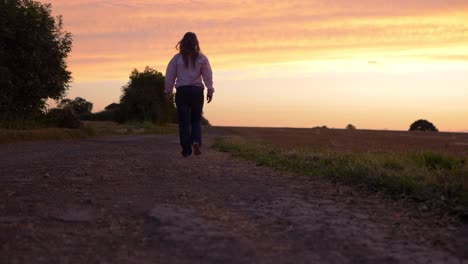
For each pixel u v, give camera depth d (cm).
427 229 411
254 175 739
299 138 2995
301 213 455
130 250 332
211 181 653
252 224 410
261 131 5494
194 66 883
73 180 621
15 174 677
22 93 2577
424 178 595
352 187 617
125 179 646
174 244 347
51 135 2300
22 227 380
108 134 3375
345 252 339
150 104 6378
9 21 2420
